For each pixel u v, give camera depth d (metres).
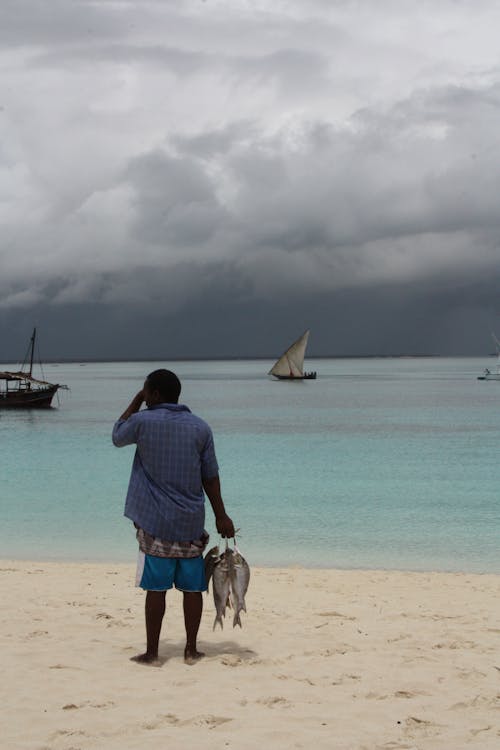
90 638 6.70
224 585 5.78
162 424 5.53
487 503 23.11
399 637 7.01
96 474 30.59
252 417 69.00
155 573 5.63
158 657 5.85
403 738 4.21
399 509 21.94
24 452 40.41
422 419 65.50
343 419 66.12
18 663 5.80
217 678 5.41
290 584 11.13
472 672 5.65
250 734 4.26
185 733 4.27
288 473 31.27
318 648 6.46
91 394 125.81
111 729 4.32
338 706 4.80
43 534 17.86
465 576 12.23
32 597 9.18
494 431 53.34
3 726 4.37
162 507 5.54
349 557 15.28
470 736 4.25
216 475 5.73
